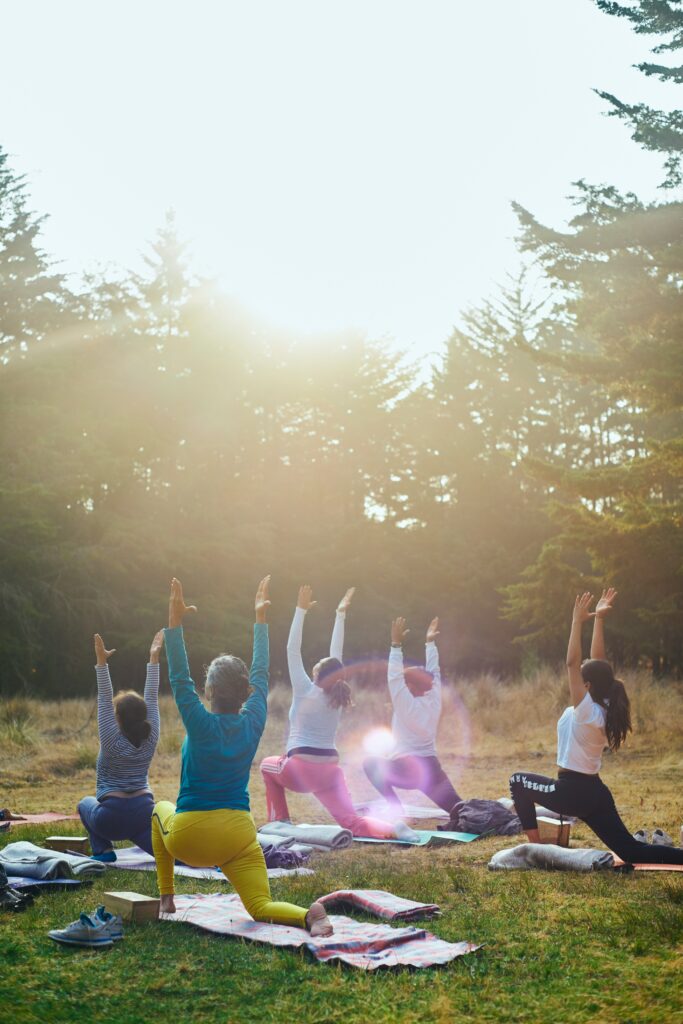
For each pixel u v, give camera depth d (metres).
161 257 40.72
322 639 38.25
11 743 14.78
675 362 16.98
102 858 6.94
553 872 6.50
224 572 35.75
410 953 4.47
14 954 4.50
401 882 6.17
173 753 14.35
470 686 21.88
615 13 16.94
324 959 4.37
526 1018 3.66
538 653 33.66
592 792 6.62
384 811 9.46
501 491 43.34
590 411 40.91
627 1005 3.76
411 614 39.19
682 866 6.50
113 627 32.62
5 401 30.81
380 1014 3.73
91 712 20.19
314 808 10.27
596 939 4.74
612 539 20.00
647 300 17.12
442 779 9.00
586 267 17.27
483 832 8.28
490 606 39.59
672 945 4.60
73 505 32.66
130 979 4.15
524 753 14.49
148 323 37.75
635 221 16.78
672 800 9.84
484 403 44.47
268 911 4.82
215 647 33.16
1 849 7.44
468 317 44.50
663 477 19.19
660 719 16.36
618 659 31.97
